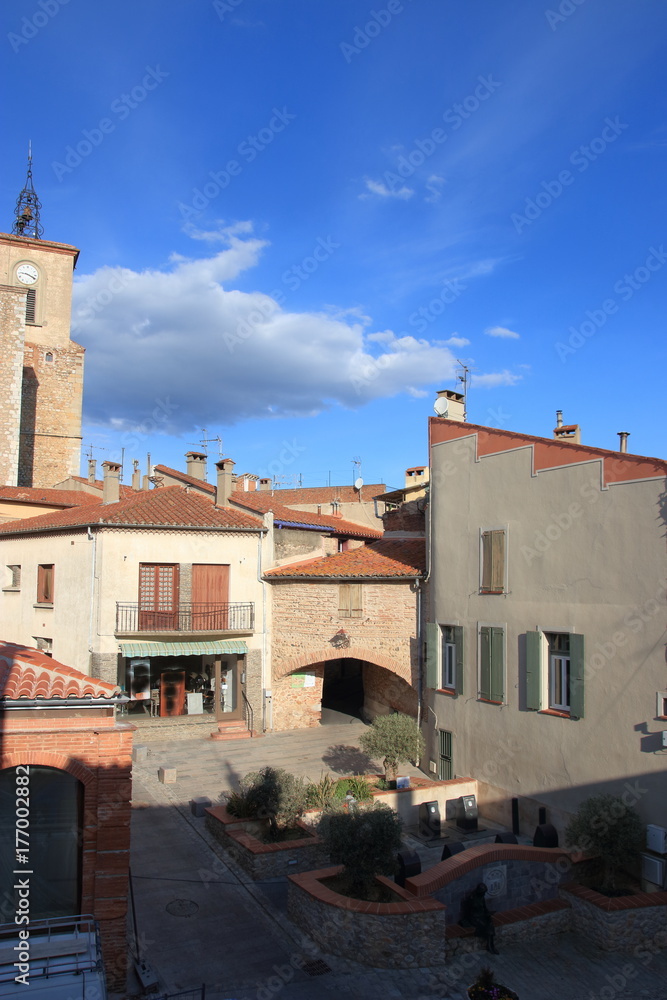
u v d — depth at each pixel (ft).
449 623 71.46
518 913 46.68
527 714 61.67
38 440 171.12
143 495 98.58
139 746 79.05
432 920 42.37
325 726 94.27
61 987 29.96
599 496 56.70
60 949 32.58
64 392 174.91
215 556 90.43
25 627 97.40
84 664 84.89
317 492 185.68
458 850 51.01
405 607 81.51
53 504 120.98
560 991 40.55
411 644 80.33
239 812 57.21
